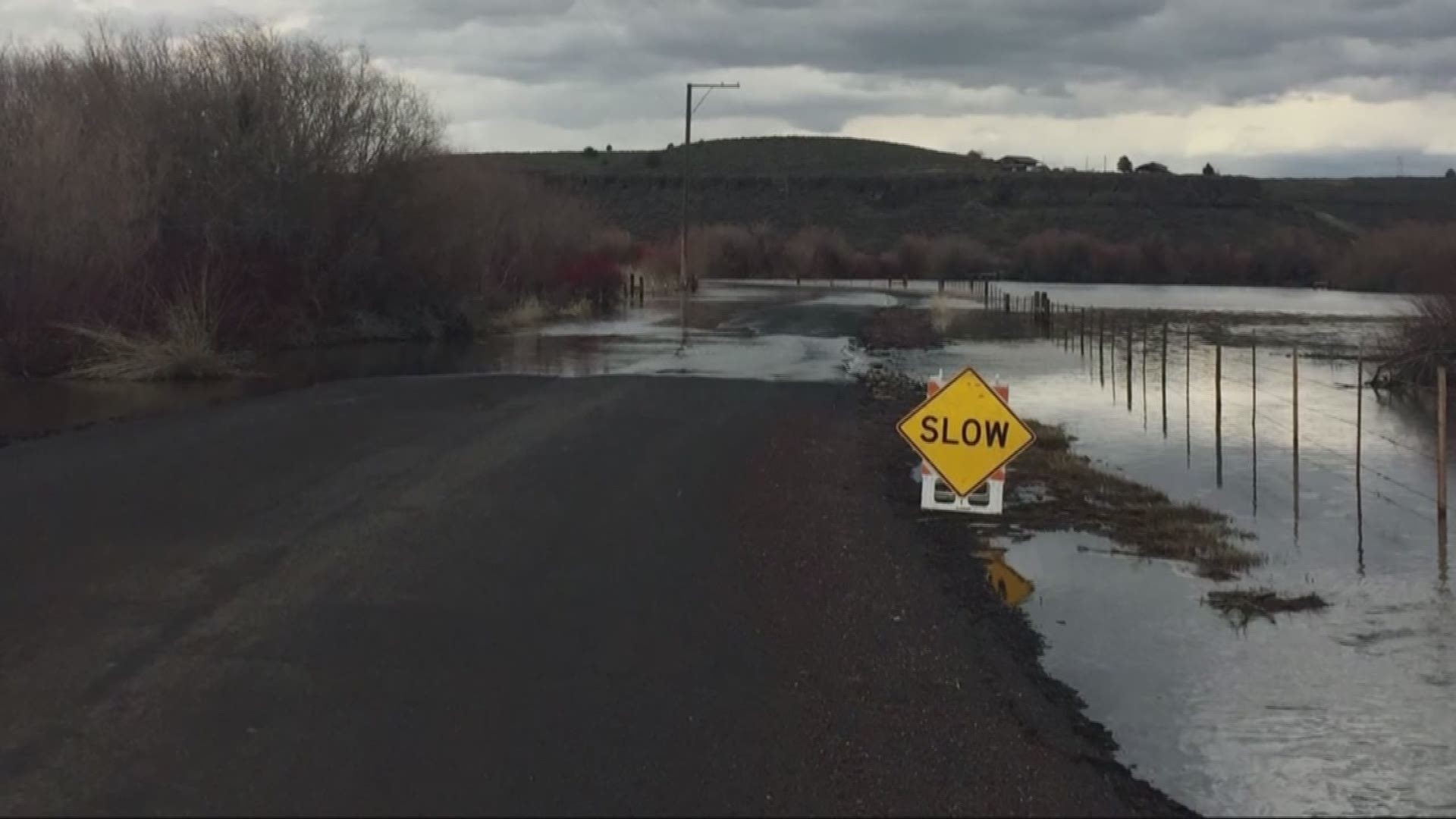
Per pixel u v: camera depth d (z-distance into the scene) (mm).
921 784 5598
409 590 8406
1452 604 9516
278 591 8312
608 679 6805
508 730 6016
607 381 21812
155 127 26219
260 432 15328
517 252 42000
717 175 120500
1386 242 76688
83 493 11508
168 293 24750
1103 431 18812
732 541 10156
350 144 30672
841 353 29469
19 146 22922
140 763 5523
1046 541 11055
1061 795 5586
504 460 13477
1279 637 8539
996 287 77312
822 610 8305
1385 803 5918
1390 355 26562
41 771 5426
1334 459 16594
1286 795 5984
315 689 6504
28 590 8266
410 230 32031
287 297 29156
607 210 112500
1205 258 89188
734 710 6414
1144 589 9633
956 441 11820
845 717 6402
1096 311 51406
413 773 5473
